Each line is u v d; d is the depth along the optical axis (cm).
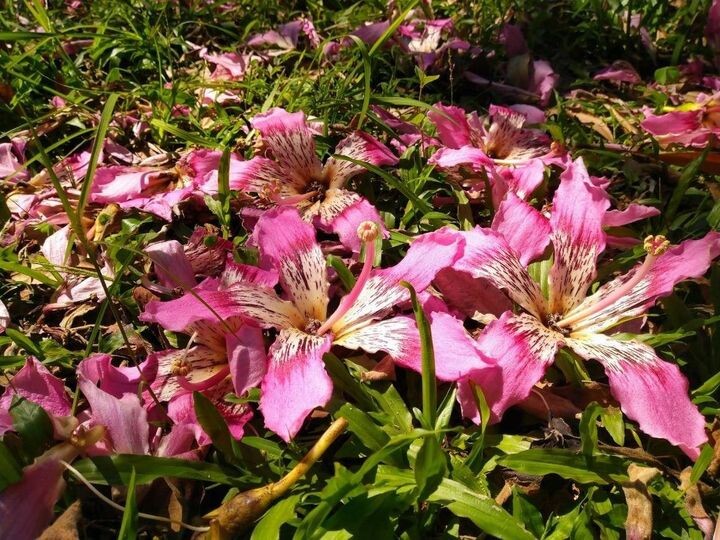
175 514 24
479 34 56
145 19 54
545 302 28
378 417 26
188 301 26
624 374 25
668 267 27
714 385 27
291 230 29
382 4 59
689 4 59
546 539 23
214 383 27
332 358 26
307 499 24
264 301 27
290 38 53
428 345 23
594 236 28
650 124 42
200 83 47
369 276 28
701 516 24
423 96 49
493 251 28
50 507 22
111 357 30
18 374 26
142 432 24
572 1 61
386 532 22
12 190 40
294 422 23
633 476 24
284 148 35
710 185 39
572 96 52
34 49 45
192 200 37
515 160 38
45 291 35
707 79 52
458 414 28
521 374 25
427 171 37
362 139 36
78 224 24
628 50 57
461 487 23
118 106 48
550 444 26
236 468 25
